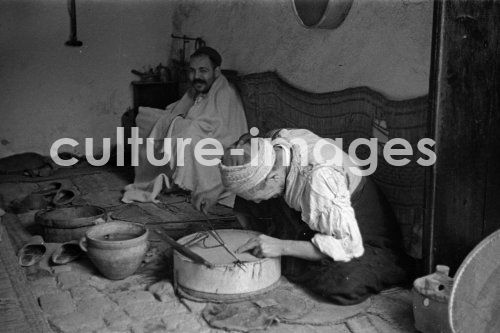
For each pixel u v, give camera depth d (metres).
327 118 4.63
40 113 7.25
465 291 2.54
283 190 3.38
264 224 3.93
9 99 7.07
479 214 3.33
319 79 4.79
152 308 3.25
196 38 7.07
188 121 5.60
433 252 3.27
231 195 5.30
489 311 2.56
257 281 3.30
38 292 3.44
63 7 7.12
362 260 3.39
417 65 3.73
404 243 3.88
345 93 4.39
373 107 4.10
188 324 3.07
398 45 3.88
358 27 4.25
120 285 3.54
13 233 4.46
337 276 3.28
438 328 2.90
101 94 7.51
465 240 3.33
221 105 5.77
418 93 3.75
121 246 3.46
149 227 4.63
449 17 3.08
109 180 6.36
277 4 5.34
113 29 7.42
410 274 3.61
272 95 5.44
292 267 3.54
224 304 3.24
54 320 3.10
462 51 3.13
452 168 3.22
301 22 4.65
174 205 5.29
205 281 3.26
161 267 3.80
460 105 3.17
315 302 3.31
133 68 7.61
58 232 4.12
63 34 7.18
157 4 7.57
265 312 3.15
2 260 3.72
